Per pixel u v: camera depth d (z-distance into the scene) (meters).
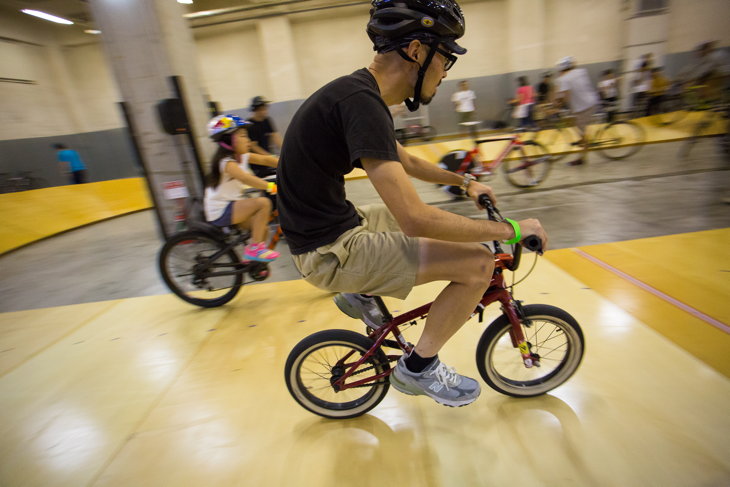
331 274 1.24
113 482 1.50
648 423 1.46
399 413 1.67
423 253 1.21
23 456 1.68
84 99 12.52
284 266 3.55
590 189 4.90
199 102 4.25
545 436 1.46
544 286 2.52
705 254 2.72
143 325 2.72
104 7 3.58
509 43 11.81
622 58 11.78
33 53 11.34
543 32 11.53
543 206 4.50
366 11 11.67
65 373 2.25
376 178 0.99
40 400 2.04
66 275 4.18
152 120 3.91
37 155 11.44
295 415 1.73
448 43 1.10
